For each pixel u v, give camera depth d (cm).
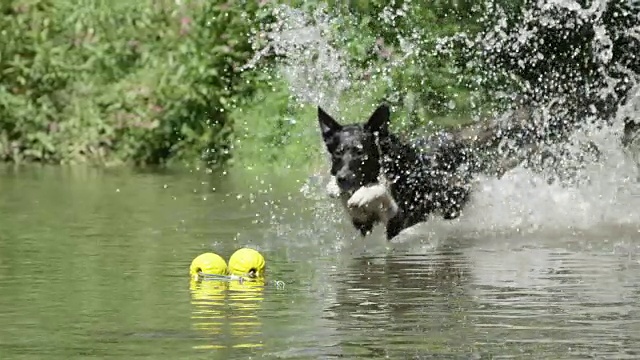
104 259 1148
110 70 2458
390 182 1314
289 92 2194
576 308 878
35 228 1398
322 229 1362
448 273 1046
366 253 1180
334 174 1325
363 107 1869
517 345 762
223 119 2356
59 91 2472
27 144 2455
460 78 1805
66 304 913
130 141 2386
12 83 2489
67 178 2078
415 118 1809
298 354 739
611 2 1619
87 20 2489
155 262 1129
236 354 741
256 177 2048
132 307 898
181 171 2203
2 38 2506
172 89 2369
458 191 1352
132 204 1655
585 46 1650
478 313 863
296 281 1012
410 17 1861
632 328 809
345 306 895
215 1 2344
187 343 771
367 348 756
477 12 1809
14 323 842
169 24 2419
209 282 1012
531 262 1102
